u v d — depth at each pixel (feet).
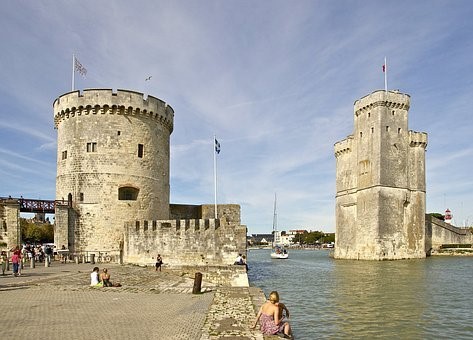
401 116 251.39
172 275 96.84
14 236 129.08
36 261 130.62
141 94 142.82
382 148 243.81
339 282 131.85
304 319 73.00
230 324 46.91
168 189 158.71
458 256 266.57
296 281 136.15
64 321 46.29
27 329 42.16
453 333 63.52
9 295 64.69
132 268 110.01
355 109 266.16
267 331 42.55
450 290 109.81
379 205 239.71
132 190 140.46
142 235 122.01
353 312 79.51
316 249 569.64
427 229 278.87
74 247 133.39
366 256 247.50
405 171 249.75
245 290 75.66
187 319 49.11
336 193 287.48
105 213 135.23
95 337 39.50
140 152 142.72
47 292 68.33
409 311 80.48
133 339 39.22
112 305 57.36
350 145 273.54
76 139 138.41
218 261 112.27
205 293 71.36
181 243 116.06
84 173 136.36
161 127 152.25
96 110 138.21
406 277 143.84
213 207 166.91
